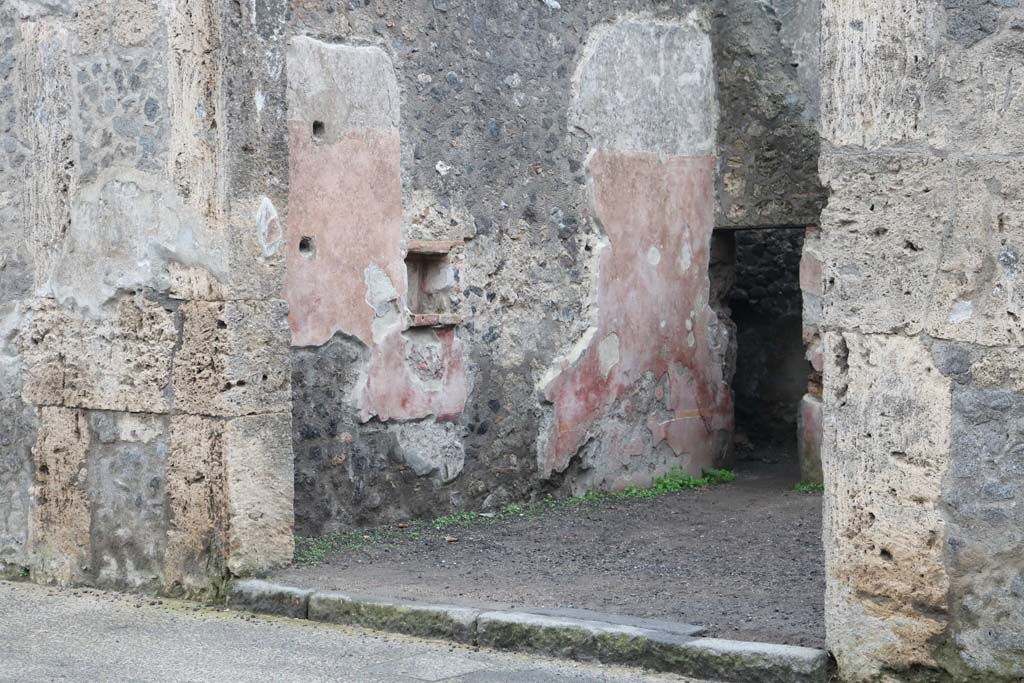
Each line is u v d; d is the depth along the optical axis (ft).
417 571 28.30
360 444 32.99
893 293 20.30
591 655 22.22
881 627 20.47
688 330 42.14
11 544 29.96
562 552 30.81
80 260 28.48
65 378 28.78
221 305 26.50
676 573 28.40
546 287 37.58
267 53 27.04
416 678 21.12
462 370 35.37
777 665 20.80
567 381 38.09
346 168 32.53
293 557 28.27
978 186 19.75
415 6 34.14
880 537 20.44
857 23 20.47
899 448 20.29
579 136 38.47
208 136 26.55
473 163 35.60
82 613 26.12
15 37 29.55
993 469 19.67
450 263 35.06
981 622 19.76
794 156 42.14
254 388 26.91
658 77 40.98
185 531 27.14
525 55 36.94
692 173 42.22
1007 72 19.54
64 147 28.71
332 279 32.30
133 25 27.43
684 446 41.96
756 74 42.70
